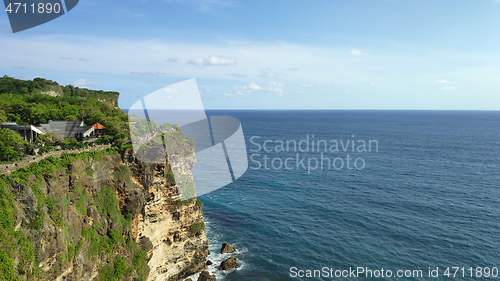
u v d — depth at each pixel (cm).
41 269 2817
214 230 6625
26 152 3972
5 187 2700
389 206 7675
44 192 3062
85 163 3822
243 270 5309
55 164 3419
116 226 3984
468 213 7175
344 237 6188
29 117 6072
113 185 4116
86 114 6744
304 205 7831
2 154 3444
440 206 7631
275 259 5575
